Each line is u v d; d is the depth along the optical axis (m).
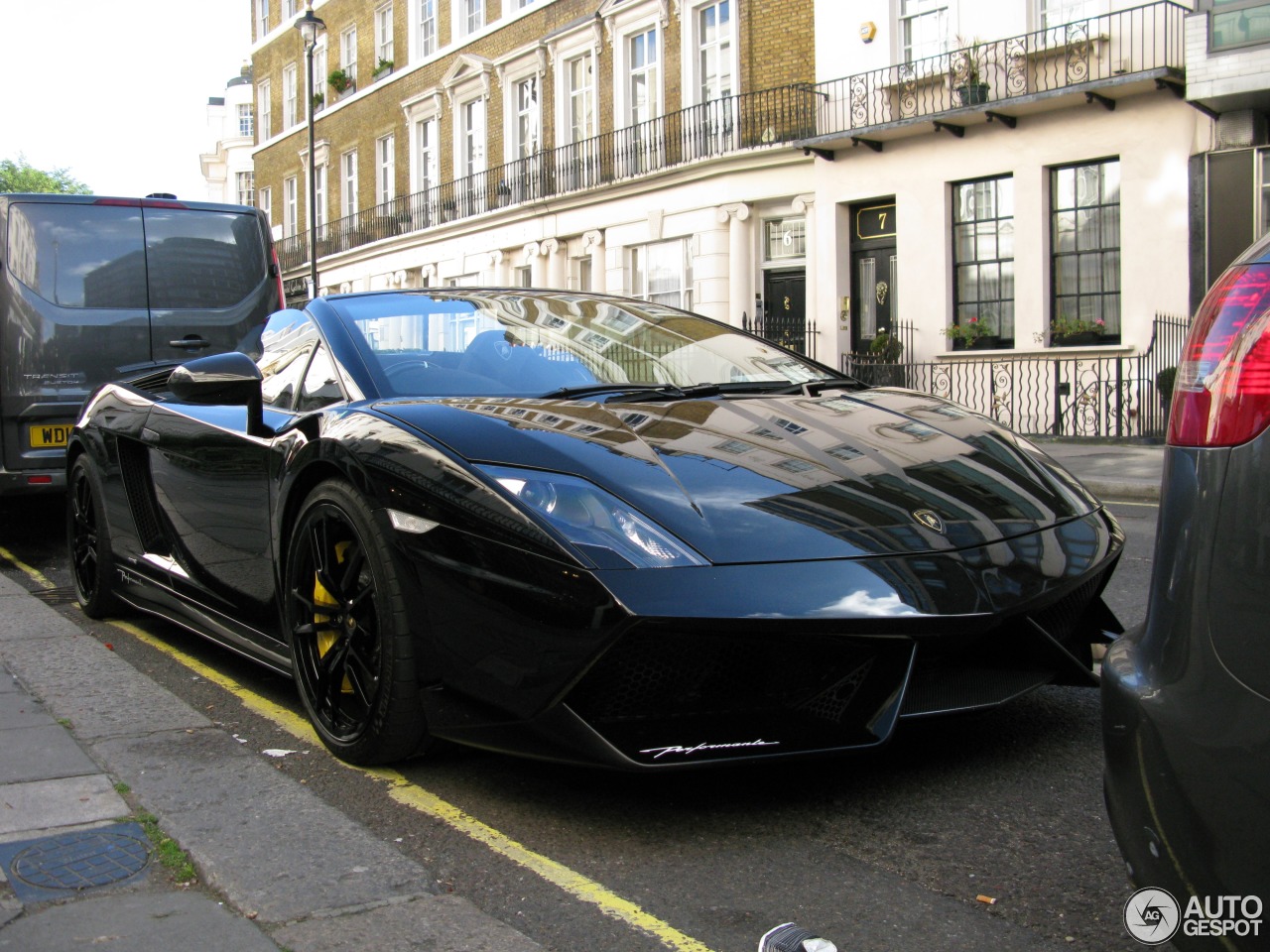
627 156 21.50
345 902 2.17
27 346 7.29
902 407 3.39
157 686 3.69
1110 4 13.90
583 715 2.46
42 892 2.23
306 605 3.18
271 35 37.53
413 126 29.53
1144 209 13.73
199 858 2.35
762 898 2.22
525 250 24.58
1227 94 12.45
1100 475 10.16
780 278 18.58
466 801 2.76
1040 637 2.66
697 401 3.27
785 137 17.70
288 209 37.38
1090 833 2.48
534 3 24.44
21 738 3.12
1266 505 1.50
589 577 2.40
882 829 2.54
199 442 3.92
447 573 2.63
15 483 7.30
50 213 7.47
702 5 19.72
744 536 2.51
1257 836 1.45
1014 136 14.89
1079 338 14.48
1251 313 1.58
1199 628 1.55
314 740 3.26
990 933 2.06
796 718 2.52
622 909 2.19
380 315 3.73
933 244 15.88
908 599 2.45
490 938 2.04
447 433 2.85
